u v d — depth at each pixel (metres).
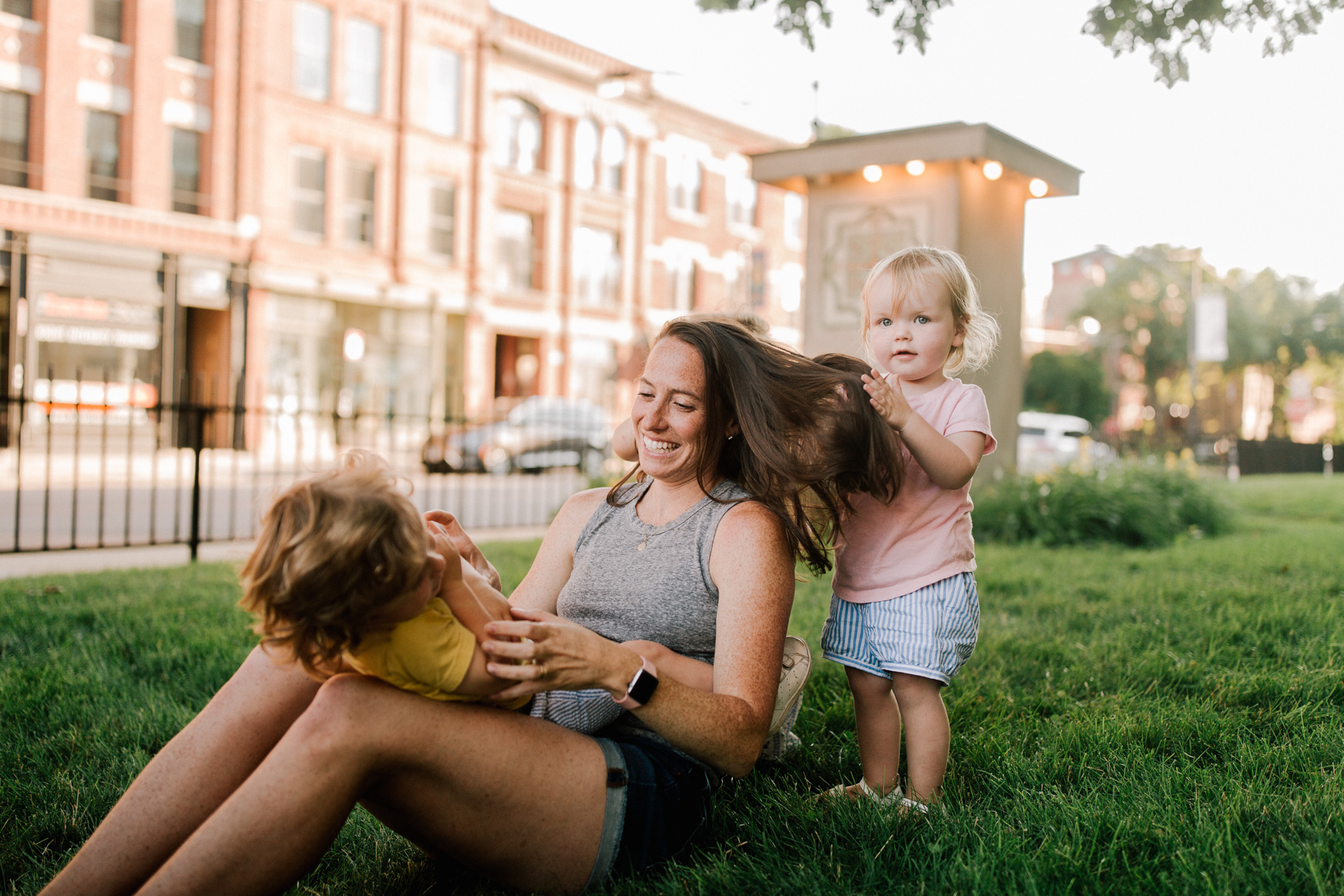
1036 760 2.49
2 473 14.19
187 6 19.03
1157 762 2.49
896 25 5.64
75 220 17.84
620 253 26.83
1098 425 30.95
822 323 8.91
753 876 1.85
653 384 2.03
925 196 8.33
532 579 2.26
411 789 1.62
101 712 3.01
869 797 2.19
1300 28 5.05
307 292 20.84
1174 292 34.06
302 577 1.44
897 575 2.34
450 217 23.20
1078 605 4.64
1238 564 5.93
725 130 29.27
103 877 1.63
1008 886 1.75
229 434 19.69
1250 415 43.19
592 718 1.92
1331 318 37.41
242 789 1.50
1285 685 3.06
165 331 19.02
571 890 1.77
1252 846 1.91
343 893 1.94
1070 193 8.95
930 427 2.24
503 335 25.62
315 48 20.75
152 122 18.69
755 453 2.00
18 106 17.58
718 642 1.88
